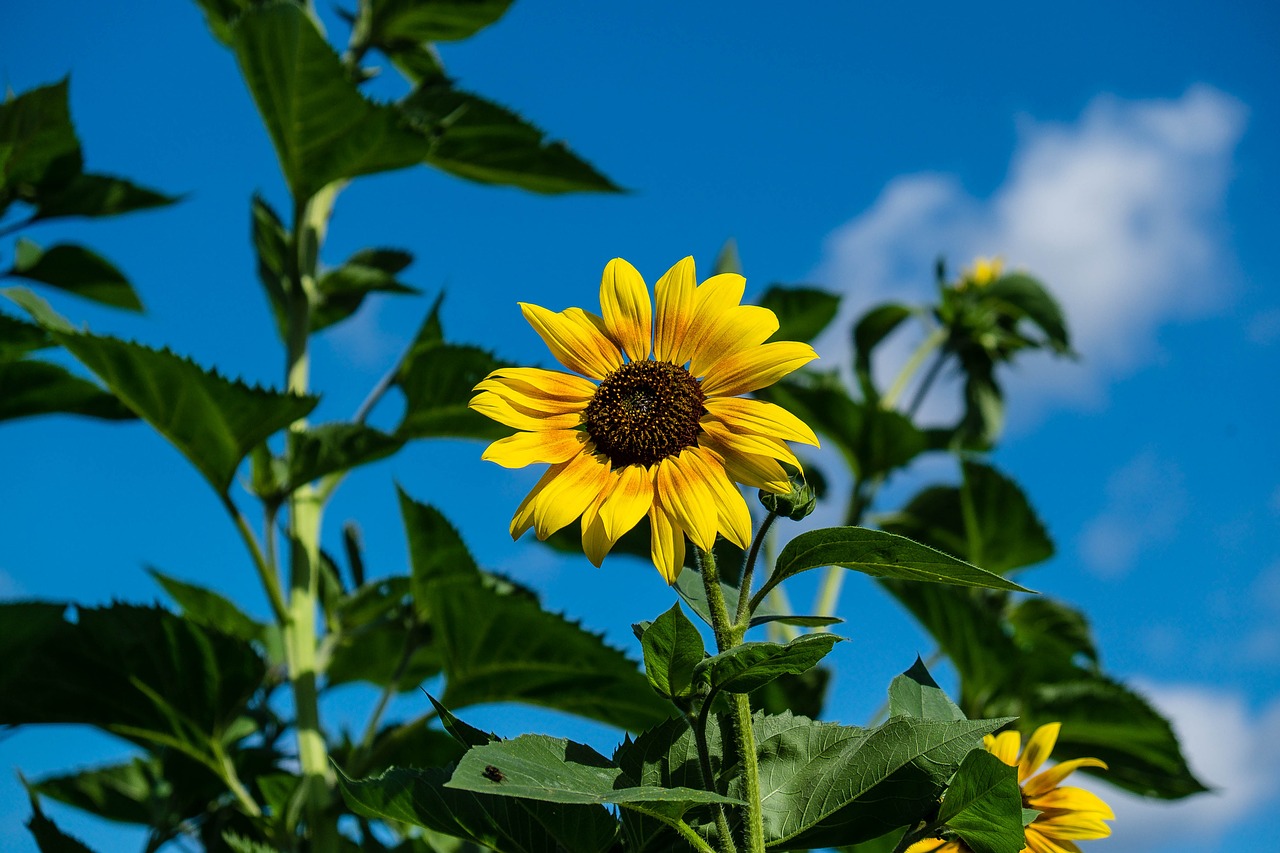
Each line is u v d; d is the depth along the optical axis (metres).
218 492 1.17
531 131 1.43
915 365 1.80
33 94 1.39
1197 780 1.37
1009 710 1.39
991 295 1.80
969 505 1.60
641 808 0.64
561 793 0.60
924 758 0.69
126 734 1.14
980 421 1.77
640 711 1.14
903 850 0.68
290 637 1.18
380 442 1.19
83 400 1.27
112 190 1.47
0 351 1.20
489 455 0.73
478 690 1.16
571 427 0.75
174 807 1.15
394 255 1.48
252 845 1.00
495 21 1.52
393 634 1.33
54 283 1.50
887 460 1.70
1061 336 1.76
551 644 1.11
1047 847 0.78
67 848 1.01
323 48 1.24
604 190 1.49
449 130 1.42
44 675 1.10
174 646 1.11
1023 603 1.64
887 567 0.67
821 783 0.70
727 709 0.67
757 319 0.75
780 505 0.71
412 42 1.55
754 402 0.74
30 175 1.43
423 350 1.26
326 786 1.10
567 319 0.77
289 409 1.13
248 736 1.24
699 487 0.71
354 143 1.32
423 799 0.68
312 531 1.25
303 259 1.39
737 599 0.73
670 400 0.73
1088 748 1.42
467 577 1.12
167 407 1.12
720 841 0.65
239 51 1.27
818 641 0.62
